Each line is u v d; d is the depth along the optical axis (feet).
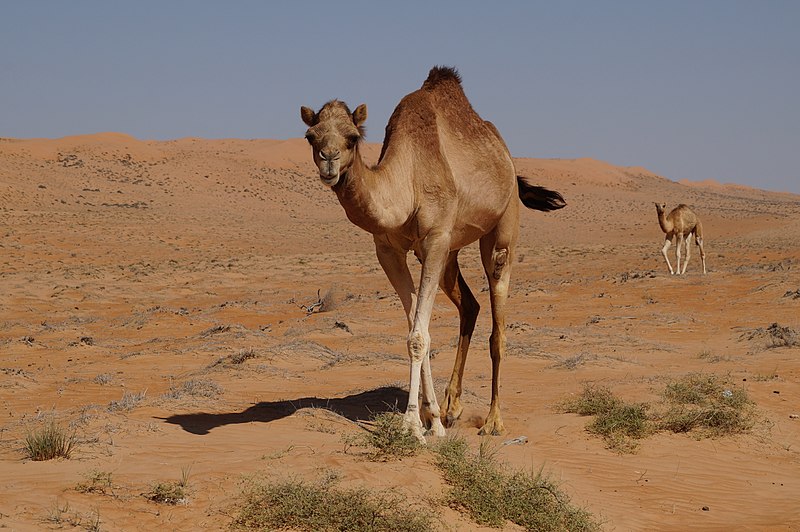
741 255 173.78
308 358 54.49
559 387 43.65
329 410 33.22
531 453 29.71
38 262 173.17
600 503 24.79
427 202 28.09
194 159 401.49
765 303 86.63
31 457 23.06
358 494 18.78
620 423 33.04
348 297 109.29
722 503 25.82
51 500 17.99
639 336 70.28
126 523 17.24
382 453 23.34
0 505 17.47
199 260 192.03
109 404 36.99
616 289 105.91
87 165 360.07
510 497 21.43
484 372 50.47
